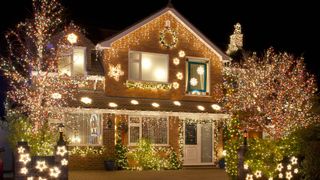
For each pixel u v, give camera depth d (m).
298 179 18.22
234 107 28.80
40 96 23.61
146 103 26.86
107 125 25.73
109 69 26.38
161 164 26.61
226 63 30.23
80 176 21.88
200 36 28.75
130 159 26.09
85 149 25.20
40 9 28.25
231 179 19.23
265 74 29.91
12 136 20.19
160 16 27.81
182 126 27.73
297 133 17.62
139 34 27.27
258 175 17.80
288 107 28.69
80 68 25.83
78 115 25.36
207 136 28.67
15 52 26.89
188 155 27.98
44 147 18.36
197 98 28.58
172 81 27.97
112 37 26.44
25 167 16.02
